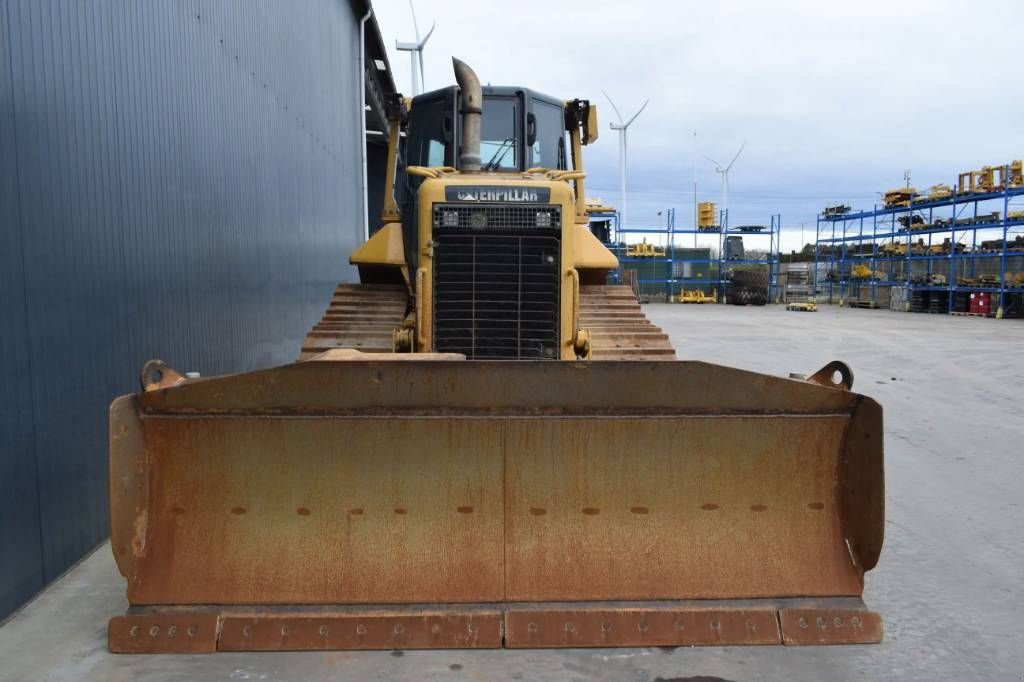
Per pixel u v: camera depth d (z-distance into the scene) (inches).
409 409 132.3
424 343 181.8
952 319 1061.8
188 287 234.7
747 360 547.2
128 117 192.2
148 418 131.2
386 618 128.3
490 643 128.7
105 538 182.4
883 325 927.7
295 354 392.2
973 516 211.0
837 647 132.1
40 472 152.8
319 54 467.2
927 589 161.6
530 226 181.2
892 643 135.3
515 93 231.5
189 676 121.0
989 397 400.8
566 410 133.0
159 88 212.5
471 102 203.0
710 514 135.6
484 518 133.6
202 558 131.4
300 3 409.1
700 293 1646.2
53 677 121.1
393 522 133.1
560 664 125.5
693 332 808.3
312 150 444.5
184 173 232.1
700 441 134.8
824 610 132.7
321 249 475.2
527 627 129.1
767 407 134.3
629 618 130.0
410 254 216.7
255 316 316.8
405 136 247.8
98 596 152.1
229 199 280.1
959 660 130.0
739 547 134.7
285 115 373.1
